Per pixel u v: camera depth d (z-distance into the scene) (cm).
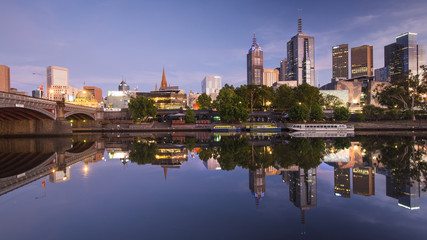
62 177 2141
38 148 4841
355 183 1911
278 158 3150
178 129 11262
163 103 18350
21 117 8306
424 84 12150
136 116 11831
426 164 2738
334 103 17800
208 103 16212
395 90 12719
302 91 14612
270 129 10825
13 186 1844
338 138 6806
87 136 8731
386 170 2417
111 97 19900
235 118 11612
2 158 3484
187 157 3334
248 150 4044
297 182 1939
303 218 1175
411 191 1672
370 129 10912
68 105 9412
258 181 1948
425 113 12512
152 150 4262
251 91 14500
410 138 6688
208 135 8775
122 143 5806
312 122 12231
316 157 3231
